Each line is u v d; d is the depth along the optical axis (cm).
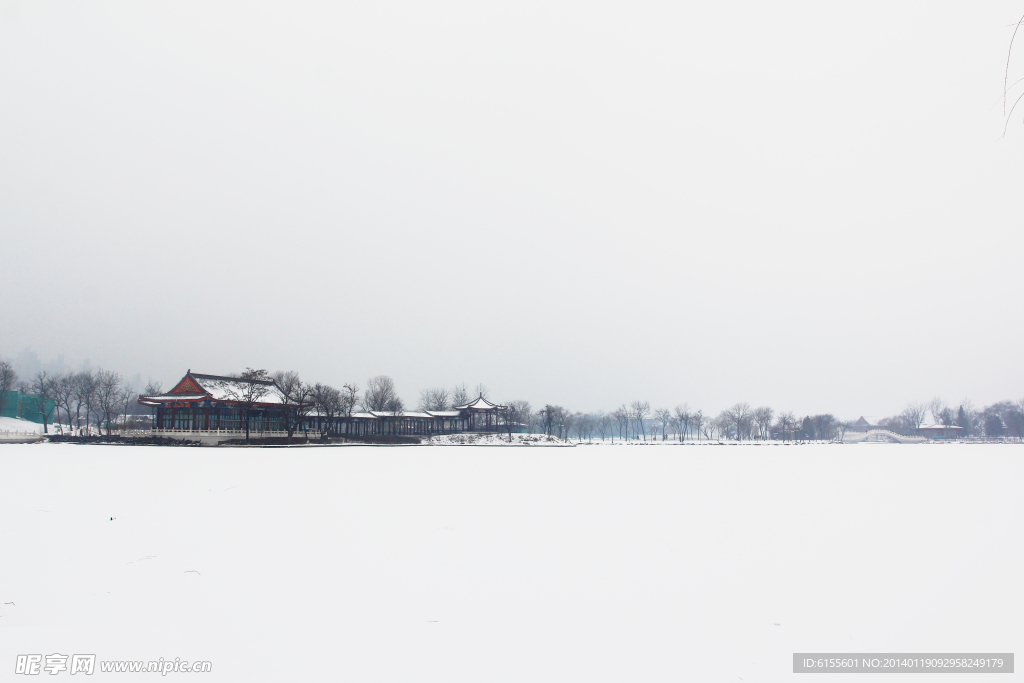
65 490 3428
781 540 2245
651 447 13812
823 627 1356
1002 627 1355
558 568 1827
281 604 1472
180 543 2077
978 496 3662
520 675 1107
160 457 6512
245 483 3928
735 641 1277
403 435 12550
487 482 4309
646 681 1073
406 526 2456
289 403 10625
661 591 1605
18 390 12675
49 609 1415
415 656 1185
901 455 9794
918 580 1719
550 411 14788
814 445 16562
